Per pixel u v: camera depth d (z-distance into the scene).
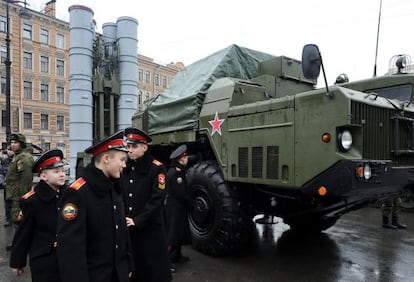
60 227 1.95
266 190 4.24
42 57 34.72
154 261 2.89
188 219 4.79
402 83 5.03
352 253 4.84
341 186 3.18
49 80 35.12
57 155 2.62
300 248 5.06
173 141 5.55
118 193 2.24
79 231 1.95
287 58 5.30
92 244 2.04
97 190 2.06
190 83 5.82
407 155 3.92
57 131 35.84
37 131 34.22
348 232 6.09
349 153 3.28
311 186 3.43
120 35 9.46
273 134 3.82
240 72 5.71
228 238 4.28
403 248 5.11
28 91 33.66
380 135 3.59
